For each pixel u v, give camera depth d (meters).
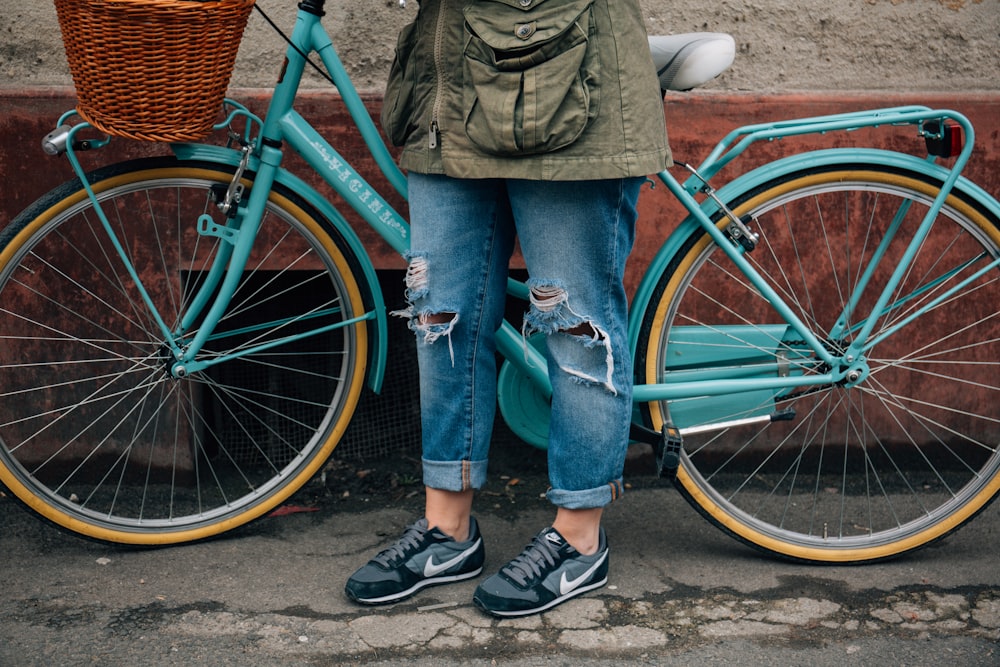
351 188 2.15
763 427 2.75
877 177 2.17
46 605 2.05
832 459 2.79
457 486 2.07
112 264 2.53
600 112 1.76
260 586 2.15
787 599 2.11
